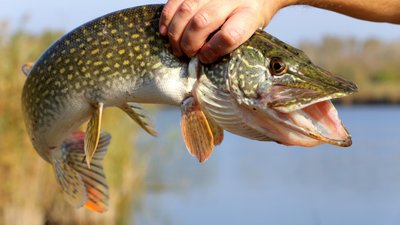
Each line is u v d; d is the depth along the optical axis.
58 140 0.92
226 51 0.79
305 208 2.79
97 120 0.86
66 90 0.87
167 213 2.69
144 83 0.84
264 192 3.24
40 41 2.25
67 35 0.87
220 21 0.77
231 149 5.62
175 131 3.21
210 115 0.83
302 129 0.78
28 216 2.26
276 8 0.83
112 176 2.49
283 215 2.65
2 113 2.17
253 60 0.81
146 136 2.99
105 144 0.93
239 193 3.21
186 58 0.82
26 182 2.26
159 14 0.84
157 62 0.83
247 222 2.50
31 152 2.24
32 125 0.93
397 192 3.17
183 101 0.83
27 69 0.95
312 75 0.79
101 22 0.85
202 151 0.82
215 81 0.82
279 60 0.80
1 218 2.23
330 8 0.89
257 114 0.81
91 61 0.85
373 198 3.02
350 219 2.54
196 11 0.78
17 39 2.19
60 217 2.35
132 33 0.84
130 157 2.64
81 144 0.93
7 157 2.20
